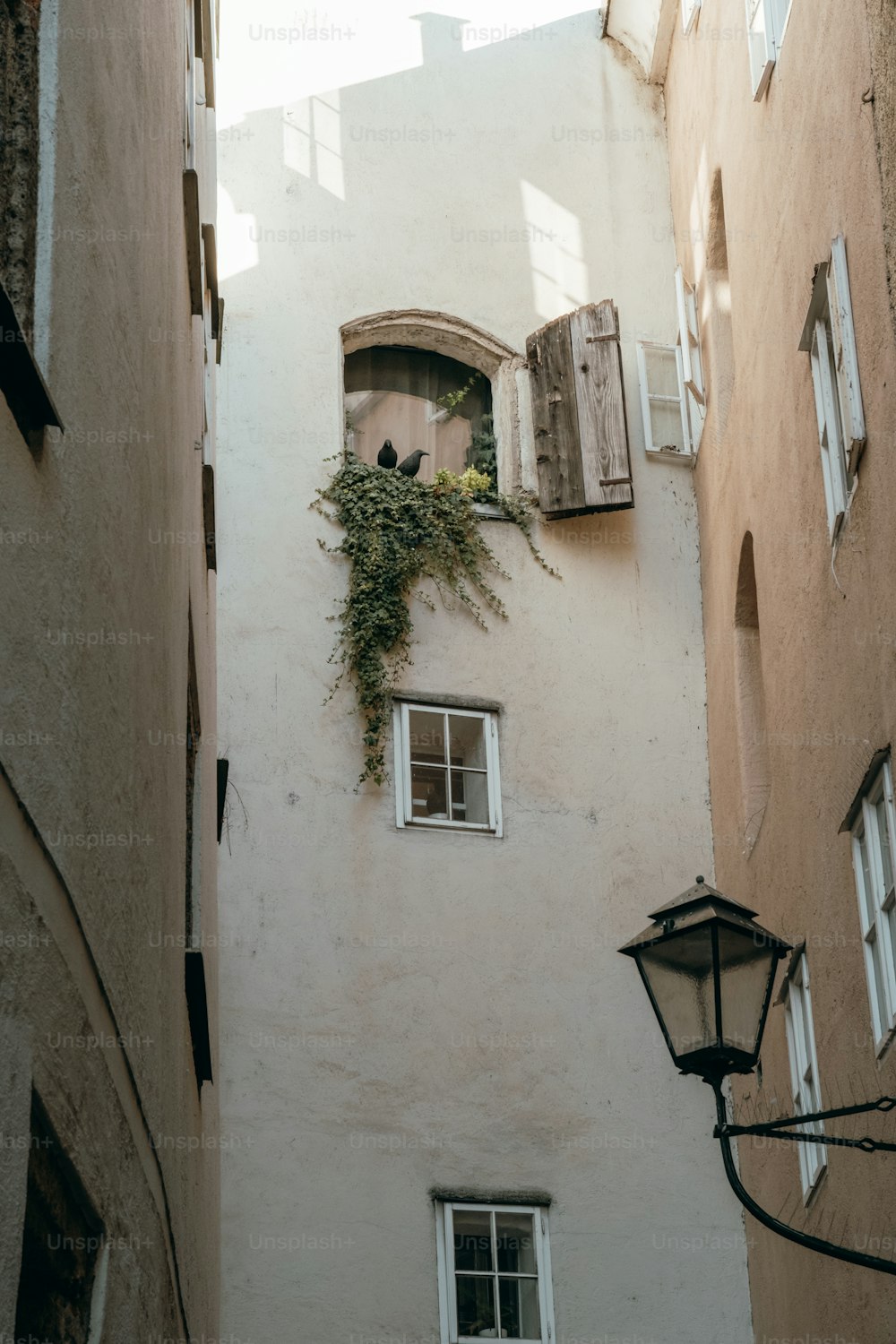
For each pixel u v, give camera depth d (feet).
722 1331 40.78
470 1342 39.22
